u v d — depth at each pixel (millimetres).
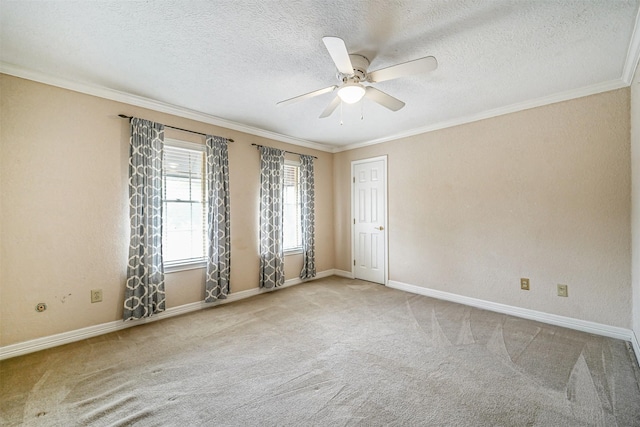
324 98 2908
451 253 3621
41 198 2404
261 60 2178
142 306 2869
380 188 4438
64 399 1748
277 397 1766
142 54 2098
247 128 3826
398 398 1747
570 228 2762
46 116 2422
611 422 1537
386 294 3930
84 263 2609
